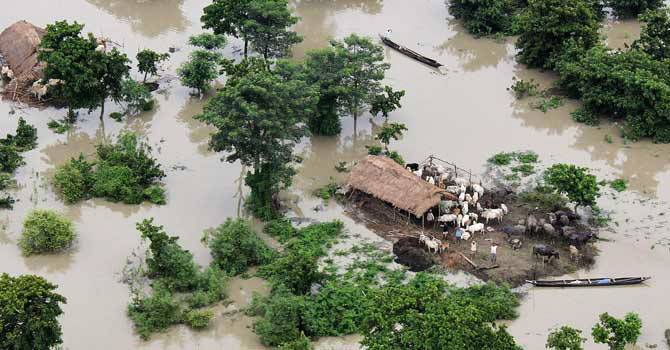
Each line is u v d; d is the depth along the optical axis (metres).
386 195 61.38
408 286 53.38
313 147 71.25
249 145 60.31
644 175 67.69
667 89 69.69
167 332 52.25
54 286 48.44
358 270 56.88
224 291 55.09
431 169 65.44
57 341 47.94
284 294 52.84
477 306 51.53
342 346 50.91
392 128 69.12
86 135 71.81
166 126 73.62
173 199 64.56
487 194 64.31
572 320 53.25
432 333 43.69
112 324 52.66
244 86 59.16
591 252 59.03
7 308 45.31
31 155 69.12
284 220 61.97
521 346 50.84
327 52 69.88
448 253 58.28
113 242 59.91
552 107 76.56
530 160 69.19
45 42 69.56
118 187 64.00
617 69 72.69
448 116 75.19
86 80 68.75
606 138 71.75
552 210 62.69
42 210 59.03
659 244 59.97
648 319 53.44
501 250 58.78
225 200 64.56
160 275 56.31
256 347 51.19
